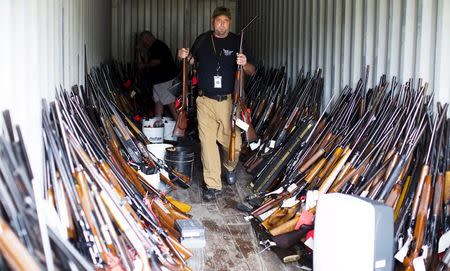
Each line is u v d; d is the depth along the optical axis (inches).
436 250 115.6
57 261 83.4
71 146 118.6
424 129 135.6
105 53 318.3
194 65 189.8
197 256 135.6
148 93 333.1
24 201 80.7
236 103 180.7
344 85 192.1
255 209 171.6
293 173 173.5
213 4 396.2
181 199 188.5
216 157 188.4
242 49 182.2
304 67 241.8
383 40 163.3
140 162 191.6
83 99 189.3
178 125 189.2
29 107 102.7
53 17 130.2
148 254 111.7
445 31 132.7
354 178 147.2
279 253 136.6
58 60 139.6
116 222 112.0
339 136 169.2
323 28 216.5
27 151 99.3
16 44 95.1
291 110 229.6
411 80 144.9
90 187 113.3
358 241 100.7
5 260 69.3
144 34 283.4
